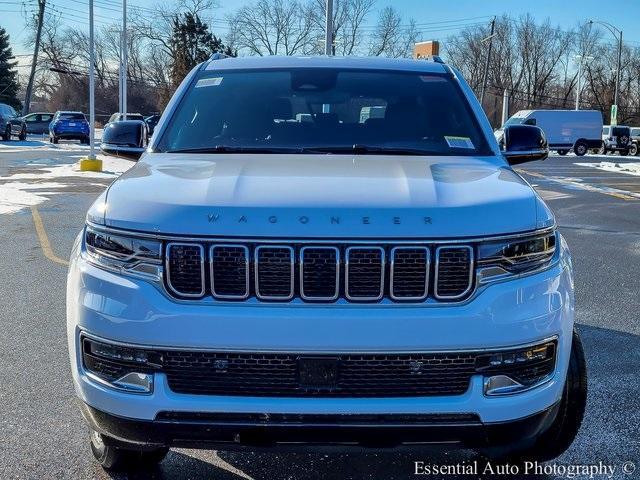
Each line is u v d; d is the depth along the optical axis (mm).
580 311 6199
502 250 2617
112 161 23828
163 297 2576
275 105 4051
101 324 2631
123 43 27578
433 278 2553
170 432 2592
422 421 2545
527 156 4188
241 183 2828
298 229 2541
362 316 2504
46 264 7844
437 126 3953
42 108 104062
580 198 15758
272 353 2514
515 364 2600
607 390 4363
